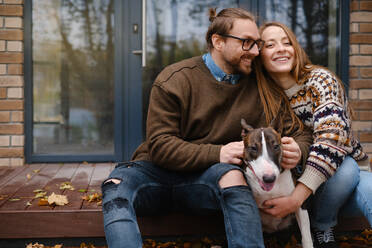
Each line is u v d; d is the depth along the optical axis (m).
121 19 4.30
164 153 2.02
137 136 4.39
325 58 4.44
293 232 2.54
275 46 2.21
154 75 4.38
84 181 3.33
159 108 2.11
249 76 2.35
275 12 4.41
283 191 1.96
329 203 2.11
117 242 1.71
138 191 2.01
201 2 4.37
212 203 1.99
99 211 2.45
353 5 4.29
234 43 2.08
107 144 4.43
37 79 4.32
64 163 4.31
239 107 2.18
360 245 2.51
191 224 2.44
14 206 2.52
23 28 4.19
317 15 4.43
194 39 4.39
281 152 1.88
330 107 2.06
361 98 4.30
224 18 2.12
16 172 3.75
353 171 2.09
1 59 4.11
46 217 2.43
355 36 4.29
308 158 2.02
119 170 2.10
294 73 2.23
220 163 1.96
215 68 2.20
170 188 2.15
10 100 4.14
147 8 4.34
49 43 4.32
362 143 4.29
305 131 2.25
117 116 4.36
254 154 1.83
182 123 2.17
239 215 1.75
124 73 4.36
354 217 2.53
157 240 2.56
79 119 4.39
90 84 4.39
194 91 2.16
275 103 2.22
